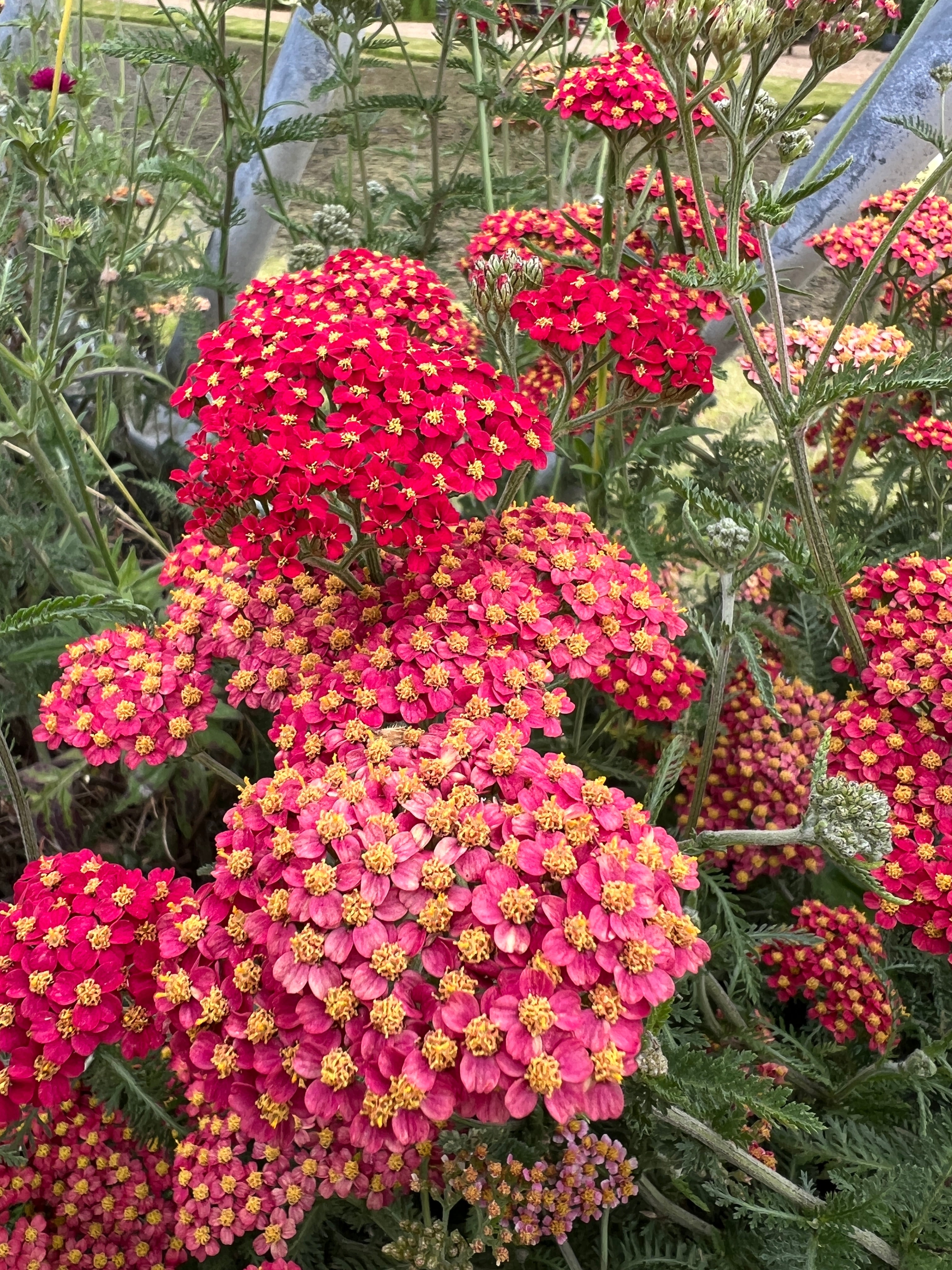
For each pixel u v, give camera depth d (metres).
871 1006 0.27
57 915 0.19
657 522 0.41
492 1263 0.24
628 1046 0.15
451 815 0.17
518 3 0.46
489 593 0.24
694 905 0.27
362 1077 0.16
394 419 0.22
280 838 0.17
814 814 0.20
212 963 0.18
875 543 0.45
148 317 0.51
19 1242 0.22
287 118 0.46
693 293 0.32
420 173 0.65
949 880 0.23
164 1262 0.23
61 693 0.26
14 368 0.34
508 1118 0.15
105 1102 0.24
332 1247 0.25
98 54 0.48
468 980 0.15
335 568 0.25
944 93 0.36
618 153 0.32
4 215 0.32
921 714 0.26
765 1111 0.18
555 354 0.28
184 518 0.45
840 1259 0.20
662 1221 0.26
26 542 0.35
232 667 0.35
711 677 0.34
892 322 0.42
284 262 0.66
